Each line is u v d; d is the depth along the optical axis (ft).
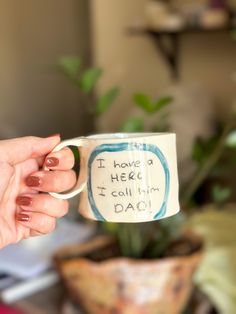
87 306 3.13
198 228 4.22
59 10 11.41
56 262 3.24
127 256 3.20
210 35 9.59
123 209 1.90
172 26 8.90
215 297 3.48
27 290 3.69
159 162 1.91
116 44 11.32
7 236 2.24
